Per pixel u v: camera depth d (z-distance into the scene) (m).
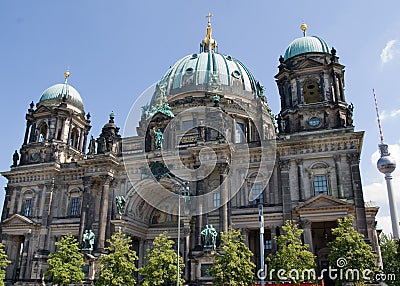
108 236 73.88
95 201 77.62
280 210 66.25
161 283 58.38
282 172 67.00
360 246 53.56
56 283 64.00
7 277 79.88
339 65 71.31
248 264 55.44
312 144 66.81
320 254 66.00
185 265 65.25
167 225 78.75
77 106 95.75
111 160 76.81
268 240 70.81
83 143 96.12
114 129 82.44
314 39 76.69
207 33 120.94
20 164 87.62
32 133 90.31
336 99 69.44
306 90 77.44
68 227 79.62
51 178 83.75
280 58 75.44
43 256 78.00
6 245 80.81
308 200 61.78
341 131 66.62
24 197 84.50
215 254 58.53
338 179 63.72
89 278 68.00
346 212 60.06
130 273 61.59
